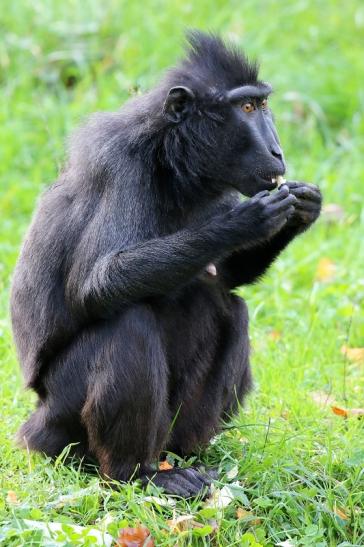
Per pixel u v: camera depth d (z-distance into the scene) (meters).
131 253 10.67
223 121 11.46
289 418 12.80
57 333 11.25
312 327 15.26
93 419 10.86
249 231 10.71
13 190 19.08
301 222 11.91
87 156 11.22
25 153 20.08
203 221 11.91
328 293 16.44
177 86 11.28
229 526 10.27
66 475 11.30
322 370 14.33
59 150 19.80
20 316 11.59
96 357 10.83
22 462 11.62
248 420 12.52
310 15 24.53
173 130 11.29
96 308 10.76
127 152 11.05
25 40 22.34
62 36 22.64
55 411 11.34
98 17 23.05
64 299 11.22
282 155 11.60
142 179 11.04
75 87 21.94
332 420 12.66
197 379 11.74
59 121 20.62
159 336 10.91
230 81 11.58
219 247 10.71
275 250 12.20
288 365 14.19
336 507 10.78
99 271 10.66
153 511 10.27
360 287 16.72
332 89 22.36
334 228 18.94
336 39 24.05
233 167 11.56
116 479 10.96
